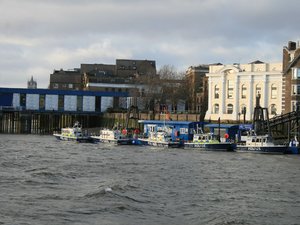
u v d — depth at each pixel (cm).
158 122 12438
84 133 14050
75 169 6594
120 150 10188
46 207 4069
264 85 12650
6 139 13412
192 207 4241
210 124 11681
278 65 12519
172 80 17212
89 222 3650
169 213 4009
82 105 17788
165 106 15288
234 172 6538
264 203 4441
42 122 17412
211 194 4847
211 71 13712
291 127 10681
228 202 4469
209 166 7212
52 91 17512
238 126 11050
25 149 10019
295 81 11462
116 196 4559
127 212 3981
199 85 17450
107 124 16900
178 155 9038
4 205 4100
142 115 14688
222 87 13350
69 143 12281
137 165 7200
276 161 8056
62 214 3850
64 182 5412
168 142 10919
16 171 6284
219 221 3756
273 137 10256
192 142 10594
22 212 3881
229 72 13300
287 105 11612
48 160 7812
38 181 5434
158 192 4891
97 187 5066
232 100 13200
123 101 18100
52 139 13738
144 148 10800
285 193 4956
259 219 3847
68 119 17812
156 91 16875
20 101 17350
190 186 5303
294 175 6303
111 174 6131
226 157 8712
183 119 13788
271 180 5834
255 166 7281
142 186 5200
